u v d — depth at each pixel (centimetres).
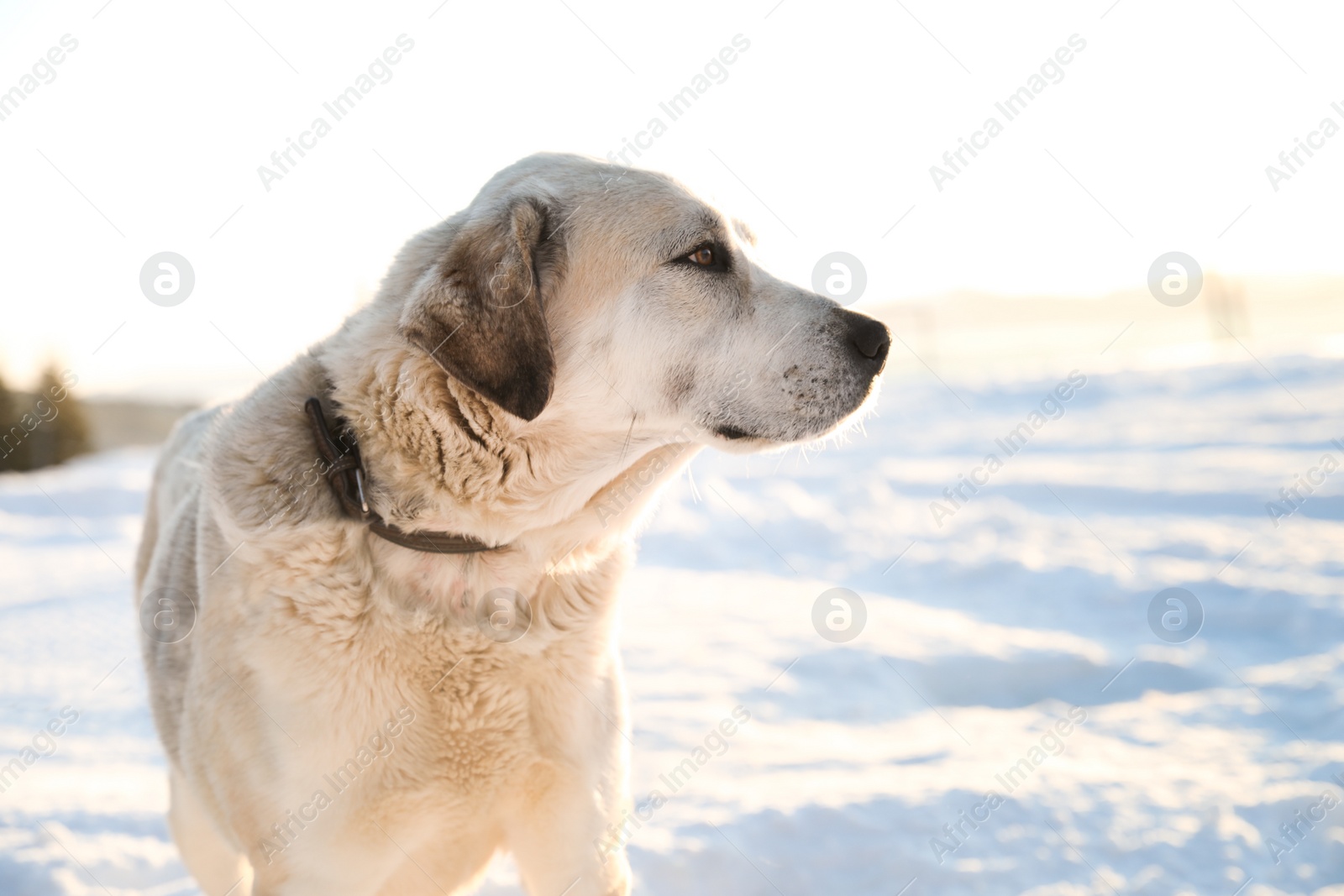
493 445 236
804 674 526
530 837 245
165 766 436
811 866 316
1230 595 614
